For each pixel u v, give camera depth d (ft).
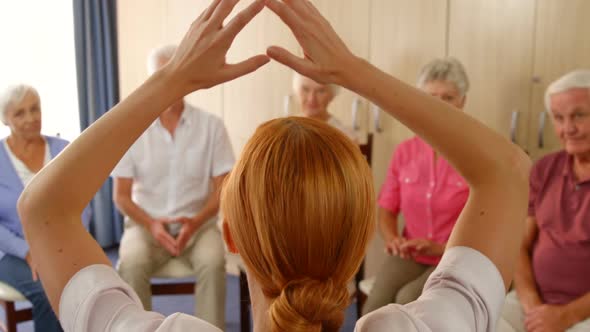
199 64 1.76
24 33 12.18
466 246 1.82
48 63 12.56
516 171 1.84
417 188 7.57
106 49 12.99
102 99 13.07
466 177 1.87
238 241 1.77
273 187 1.66
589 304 5.32
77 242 1.82
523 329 5.77
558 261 5.76
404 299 6.84
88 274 1.79
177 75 1.77
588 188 5.73
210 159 8.35
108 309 1.73
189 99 12.33
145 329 1.66
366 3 9.62
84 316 1.72
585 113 5.64
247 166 1.72
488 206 1.82
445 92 7.26
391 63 9.53
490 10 8.51
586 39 7.79
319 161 1.67
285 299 1.70
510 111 8.55
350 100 10.02
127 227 8.20
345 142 1.77
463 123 1.82
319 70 1.74
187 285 7.91
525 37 8.27
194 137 8.28
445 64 7.38
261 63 1.76
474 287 1.73
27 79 12.31
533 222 6.27
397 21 9.36
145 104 1.79
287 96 10.60
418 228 7.61
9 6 11.94
